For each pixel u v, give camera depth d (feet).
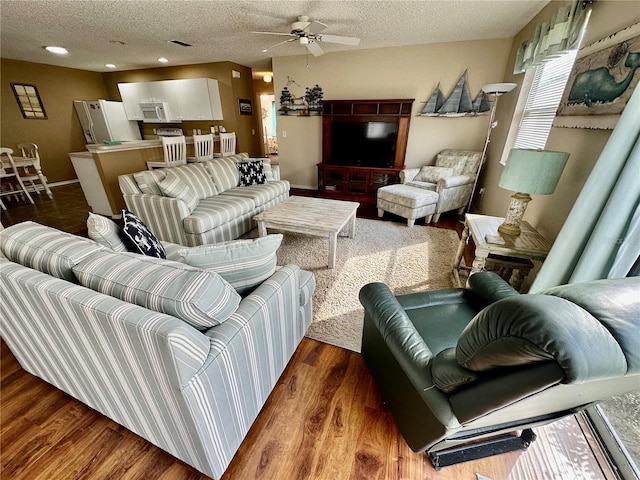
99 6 8.93
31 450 3.89
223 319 3.24
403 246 10.11
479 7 9.01
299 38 10.43
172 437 3.34
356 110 15.33
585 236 4.75
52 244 3.78
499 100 12.67
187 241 9.22
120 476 3.61
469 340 2.29
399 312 3.92
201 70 18.54
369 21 10.37
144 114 19.97
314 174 18.15
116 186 12.75
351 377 5.05
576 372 1.59
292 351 5.02
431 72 13.75
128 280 3.14
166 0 8.53
